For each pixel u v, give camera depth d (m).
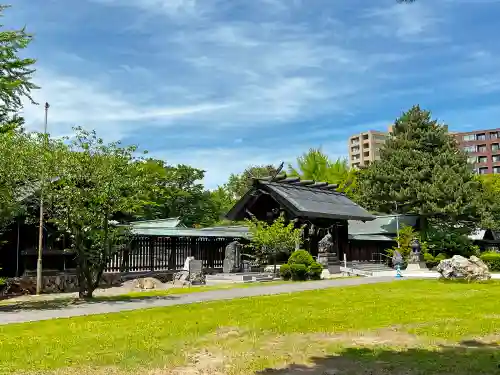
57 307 15.44
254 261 34.47
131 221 26.42
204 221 64.56
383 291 20.03
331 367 7.70
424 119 50.03
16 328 11.34
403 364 7.83
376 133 136.38
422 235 44.72
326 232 37.69
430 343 9.51
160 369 7.68
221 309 14.49
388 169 47.50
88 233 17.95
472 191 43.72
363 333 10.61
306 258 28.39
